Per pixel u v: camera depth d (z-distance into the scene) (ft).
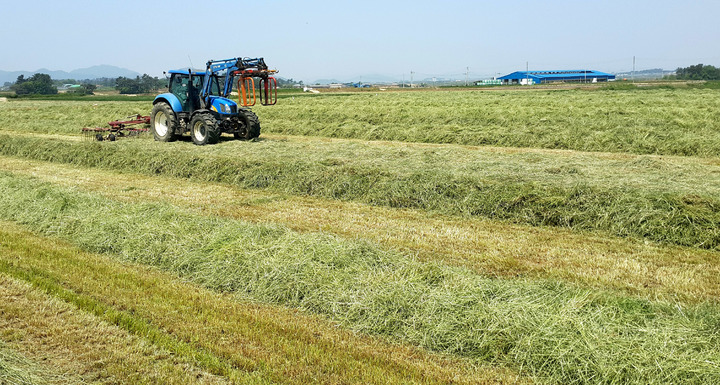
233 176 35.88
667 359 12.28
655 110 63.62
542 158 38.32
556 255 21.36
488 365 13.33
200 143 48.96
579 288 16.66
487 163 35.76
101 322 15.24
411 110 73.67
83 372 12.78
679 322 14.08
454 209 27.84
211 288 18.33
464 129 56.29
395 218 27.02
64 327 14.93
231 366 13.19
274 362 13.26
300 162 35.40
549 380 12.60
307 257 18.88
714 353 12.47
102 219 24.25
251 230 22.06
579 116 61.05
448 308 15.17
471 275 17.74
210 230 22.66
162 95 52.54
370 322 15.24
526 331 13.80
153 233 22.22
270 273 18.04
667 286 18.07
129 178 37.93
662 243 22.80
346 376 12.68
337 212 28.22
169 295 17.43
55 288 17.54
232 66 50.60
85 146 45.70
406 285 16.58
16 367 12.47
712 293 17.43
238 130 52.95
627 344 12.90
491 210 27.12
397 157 39.42
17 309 15.97
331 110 77.77
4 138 51.85
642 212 23.84
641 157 39.99
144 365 13.10
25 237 23.67
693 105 73.41
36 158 47.42
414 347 14.21
